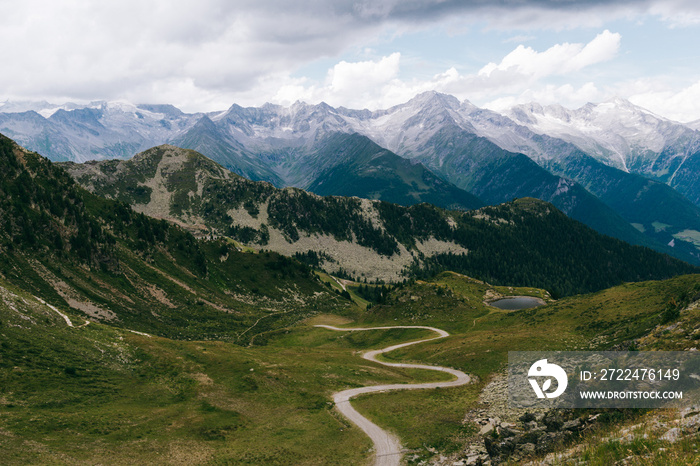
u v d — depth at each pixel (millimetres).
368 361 94625
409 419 55438
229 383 67500
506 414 51781
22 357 57000
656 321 58875
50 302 107688
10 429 41719
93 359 64438
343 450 46531
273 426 53906
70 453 39719
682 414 26391
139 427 48844
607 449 24609
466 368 80000
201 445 46719
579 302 106062
